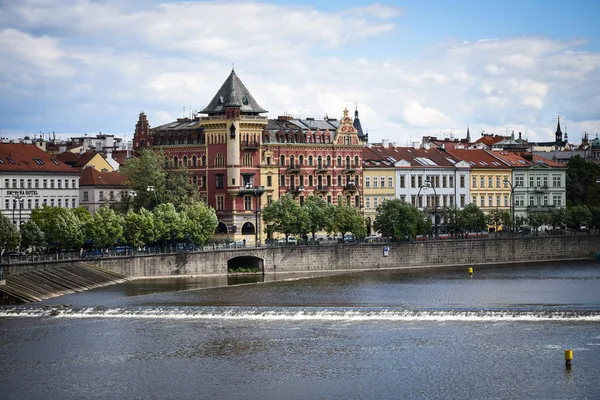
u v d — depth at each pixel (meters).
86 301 184.38
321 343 152.00
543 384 130.00
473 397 125.38
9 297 180.50
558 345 149.12
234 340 154.38
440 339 153.62
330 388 129.12
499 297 193.38
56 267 196.75
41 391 129.38
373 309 175.50
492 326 162.88
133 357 144.62
